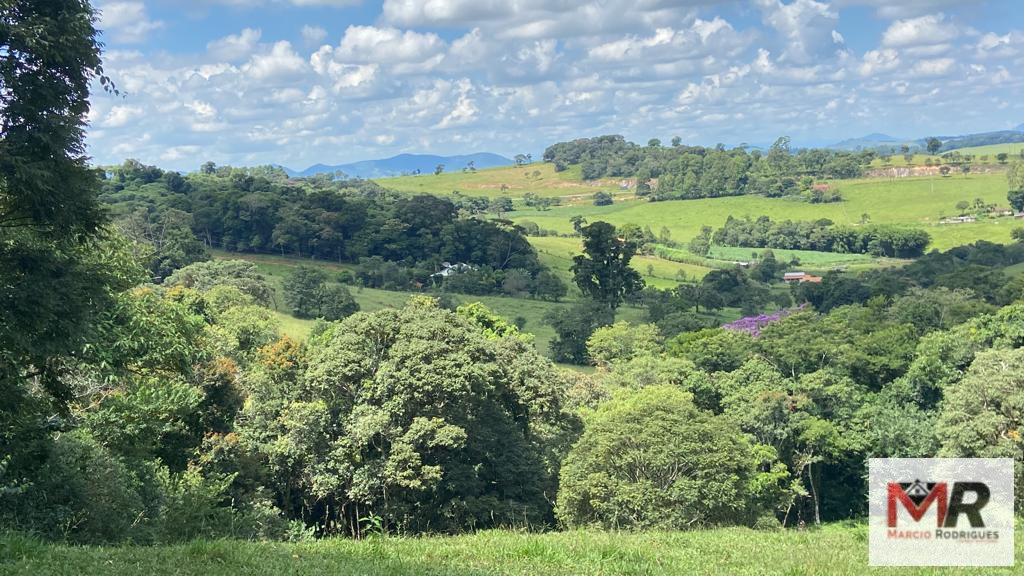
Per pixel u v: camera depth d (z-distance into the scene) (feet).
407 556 40.37
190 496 71.10
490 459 125.08
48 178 52.06
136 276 79.30
